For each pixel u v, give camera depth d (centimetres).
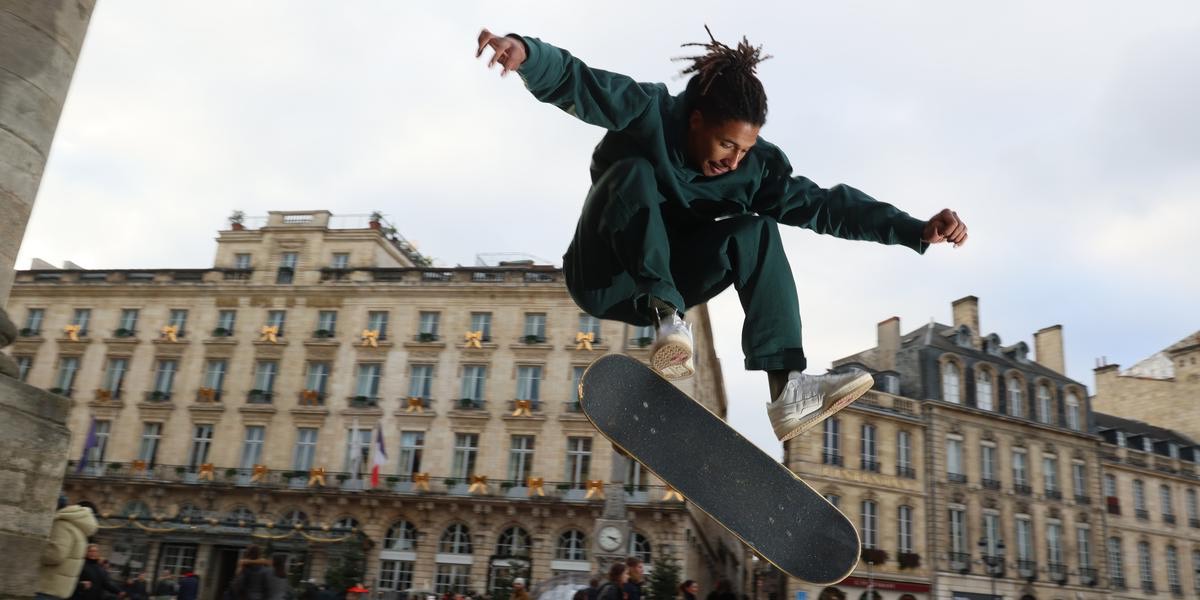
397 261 4881
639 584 925
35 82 429
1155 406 5775
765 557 199
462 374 4084
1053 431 4391
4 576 388
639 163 193
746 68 190
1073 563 4197
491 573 3750
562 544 3750
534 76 165
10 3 423
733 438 207
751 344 218
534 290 4112
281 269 4509
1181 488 4997
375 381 4169
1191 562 4847
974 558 3922
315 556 3841
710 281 221
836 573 203
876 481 3841
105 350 4497
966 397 4209
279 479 4066
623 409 196
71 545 516
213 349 4372
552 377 3975
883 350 4453
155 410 4319
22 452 403
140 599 2006
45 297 4662
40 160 434
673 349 179
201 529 3916
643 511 3694
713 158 199
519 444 3931
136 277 4669
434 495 3878
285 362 4266
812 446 3747
